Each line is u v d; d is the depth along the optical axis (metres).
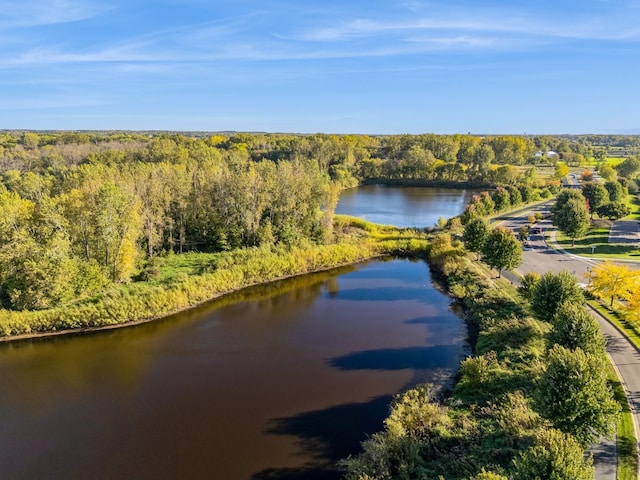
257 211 75.38
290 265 69.12
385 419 31.83
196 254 71.19
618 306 48.03
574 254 72.56
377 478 25.33
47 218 54.34
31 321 47.97
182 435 32.78
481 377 35.16
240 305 58.38
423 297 60.38
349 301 59.34
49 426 34.00
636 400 31.36
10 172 109.19
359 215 115.44
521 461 22.06
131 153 141.38
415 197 146.88
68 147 154.75
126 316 51.19
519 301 51.25
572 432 25.69
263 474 28.72
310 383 39.44
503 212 110.06
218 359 44.09
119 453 30.98
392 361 43.03
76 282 52.41
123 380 40.41
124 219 57.75
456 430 29.98
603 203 96.25
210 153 142.62
